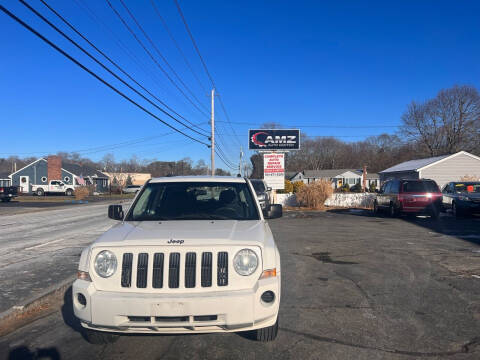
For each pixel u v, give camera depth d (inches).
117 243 141.4
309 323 179.8
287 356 146.6
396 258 325.7
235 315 134.0
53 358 148.2
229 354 148.9
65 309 205.9
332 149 3329.2
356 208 904.3
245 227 165.9
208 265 139.3
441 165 1152.2
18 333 173.2
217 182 209.6
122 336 167.0
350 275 269.7
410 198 629.6
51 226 617.3
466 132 1879.9
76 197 1594.5
